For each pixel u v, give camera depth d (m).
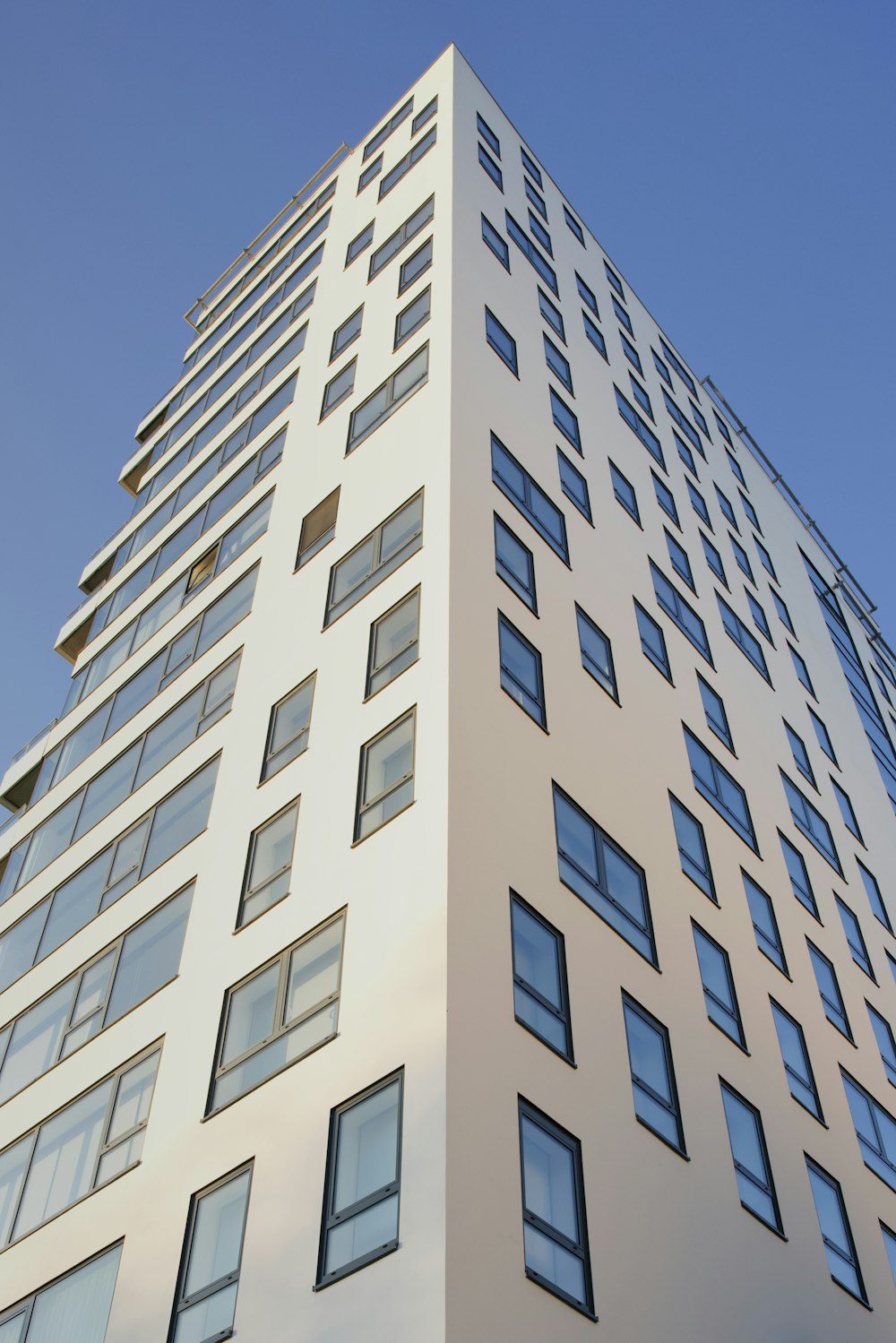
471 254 34.94
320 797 21.69
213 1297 16.41
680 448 43.03
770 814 31.67
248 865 22.42
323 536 28.39
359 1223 15.22
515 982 17.95
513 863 19.47
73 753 32.94
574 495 30.91
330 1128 16.66
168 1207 18.36
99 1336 17.66
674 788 26.94
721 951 24.89
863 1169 25.08
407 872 18.62
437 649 21.61
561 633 25.66
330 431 31.95
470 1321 13.73
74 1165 21.20
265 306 44.69
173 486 39.72
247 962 20.56
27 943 28.16
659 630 31.34
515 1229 15.16
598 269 44.81
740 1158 21.20
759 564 44.41
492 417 29.12
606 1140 17.83
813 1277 21.02
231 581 31.38
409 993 17.02
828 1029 27.52
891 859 38.62
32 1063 24.56
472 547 24.42
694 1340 16.88
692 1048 21.64
